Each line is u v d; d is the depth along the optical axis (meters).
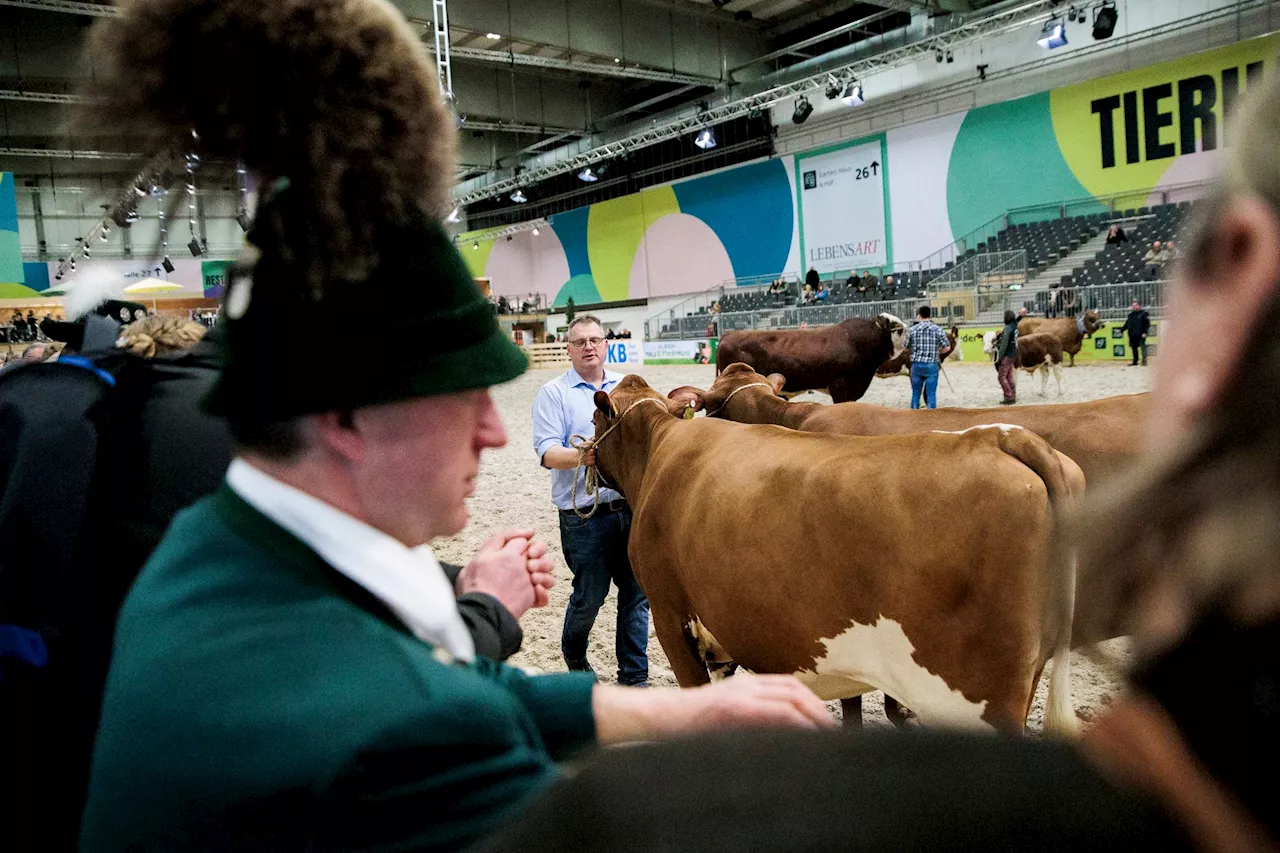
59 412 1.36
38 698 1.31
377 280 0.72
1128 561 0.36
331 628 0.69
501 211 40.22
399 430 0.76
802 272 28.17
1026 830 0.35
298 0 0.70
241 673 0.66
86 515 1.36
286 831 0.61
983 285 21.98
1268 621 0.31
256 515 0.77
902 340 12.34
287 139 0.69
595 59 24.56
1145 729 0.35
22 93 20.94
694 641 3.05
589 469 3.58
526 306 36.69
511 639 1.21
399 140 0.72
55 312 24.62
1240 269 0.34
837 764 0.40
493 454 11.53
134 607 0.76
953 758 0.39
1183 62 20.08
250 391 0.75
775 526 2.47
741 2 24.56
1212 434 0.33
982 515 2.11
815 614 2.41
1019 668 2.12
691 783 0.40
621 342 29.91
